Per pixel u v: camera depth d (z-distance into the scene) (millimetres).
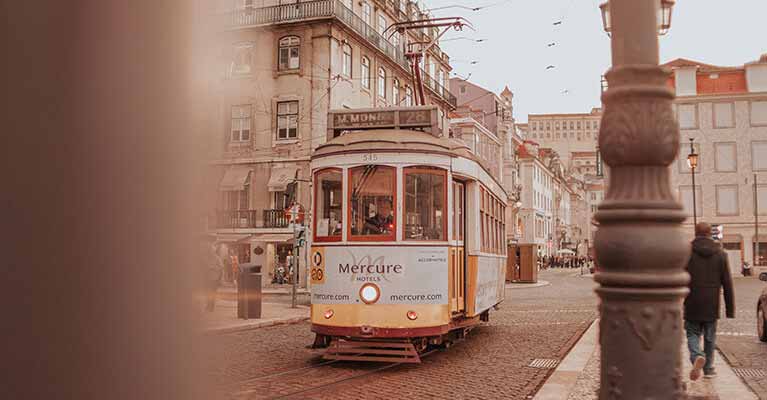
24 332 2281
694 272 8023
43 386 2287
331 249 9531
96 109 2400
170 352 2508
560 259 81812
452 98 50812
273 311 18078
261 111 33125
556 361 9812
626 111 3223
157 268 2488
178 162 2559
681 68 54969
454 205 10172
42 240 2307
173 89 2541
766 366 9234
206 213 2641
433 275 9461
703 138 53844
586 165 148875
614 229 3184
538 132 162000
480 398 7145
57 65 2336
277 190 32375
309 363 9445
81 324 2357
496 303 13578
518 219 64750
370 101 37438
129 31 2443
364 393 7344
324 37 32844
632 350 3094
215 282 2689
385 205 9453
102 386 2361
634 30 3287
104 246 2402
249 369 8336
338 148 9734
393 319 9164
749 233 52594
